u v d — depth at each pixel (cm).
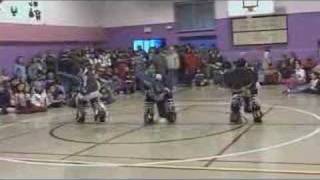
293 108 1316
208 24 2364
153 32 2442
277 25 2238
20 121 1289
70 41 2178
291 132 971
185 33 2398
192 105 1468
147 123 1153
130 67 1962
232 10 2292
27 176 698
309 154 774
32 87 1534
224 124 1104
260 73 2080
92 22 2388
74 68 1697
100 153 842
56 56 1867
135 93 1911
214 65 2173
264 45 2261
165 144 902
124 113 1344
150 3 2438
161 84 1150
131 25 2475
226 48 2323
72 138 999
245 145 865
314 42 2189
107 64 1995
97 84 1215
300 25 2206
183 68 2155
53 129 1127
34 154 854
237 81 1095
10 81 1561
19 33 1836
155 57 1619
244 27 2284
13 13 1809
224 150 830
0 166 768
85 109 1226
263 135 952
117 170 716
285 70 2072
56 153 855
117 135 1014
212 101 1552
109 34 2494
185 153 818
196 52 2202
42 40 1969
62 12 2127
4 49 1766
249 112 1141
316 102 1428
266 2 2233
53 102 1575
